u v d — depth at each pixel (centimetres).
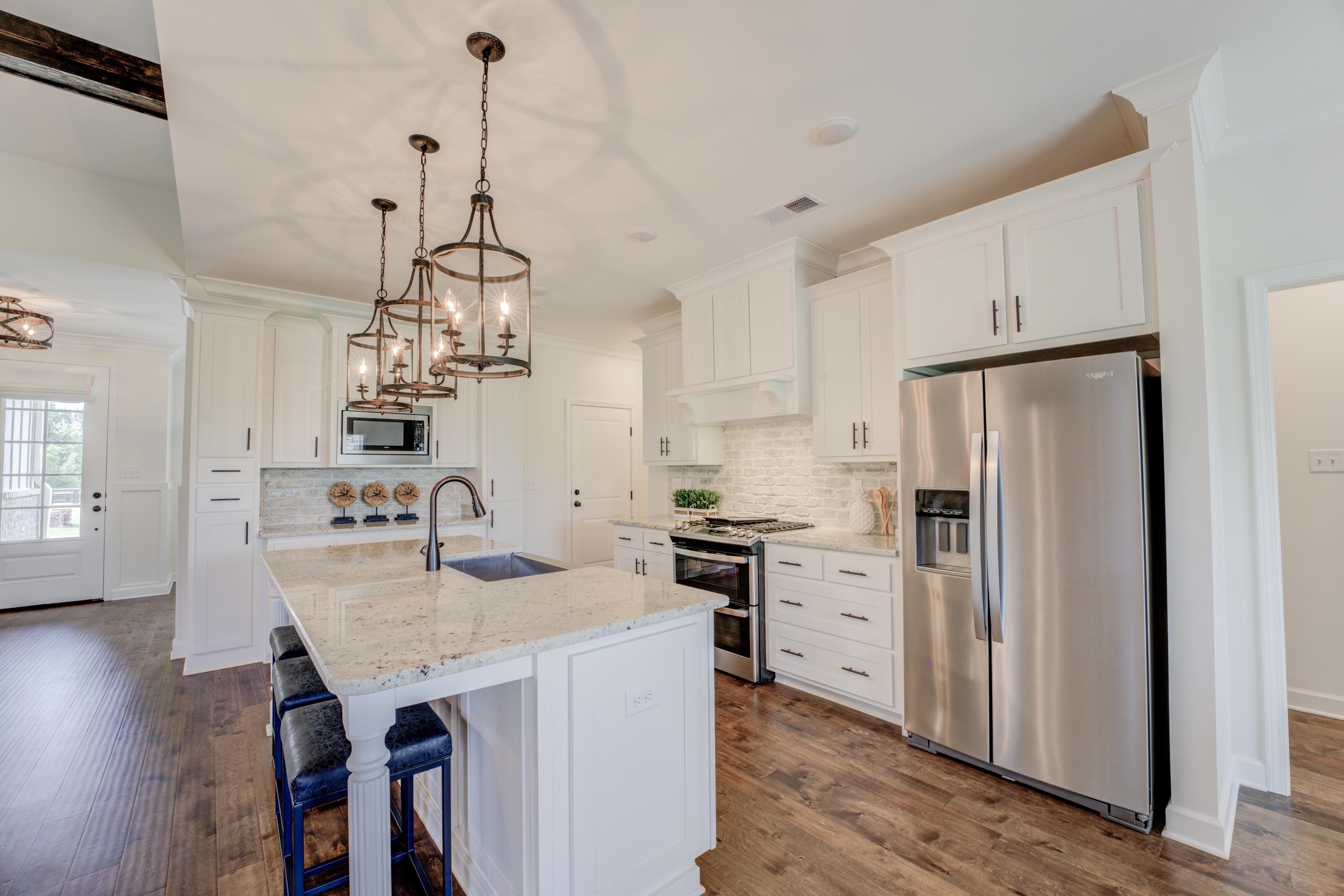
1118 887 175
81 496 550
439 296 418
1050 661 219
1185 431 198
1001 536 229
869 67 187
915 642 260
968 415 241
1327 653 285
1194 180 196
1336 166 210
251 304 405
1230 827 198
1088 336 221
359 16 161
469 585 204
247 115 206
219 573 371
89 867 187
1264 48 181
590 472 591
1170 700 200
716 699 320
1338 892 171
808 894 174
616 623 154
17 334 442
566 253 344
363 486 458
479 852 171
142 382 578
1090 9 164
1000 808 216
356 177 250
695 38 172
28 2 188
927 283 269
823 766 247
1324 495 287
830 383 339
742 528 366
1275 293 301
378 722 121
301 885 148
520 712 147
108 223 332
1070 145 234
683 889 172
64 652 406
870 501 338
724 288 378
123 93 220
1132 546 201
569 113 208
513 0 156
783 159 241
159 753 262
